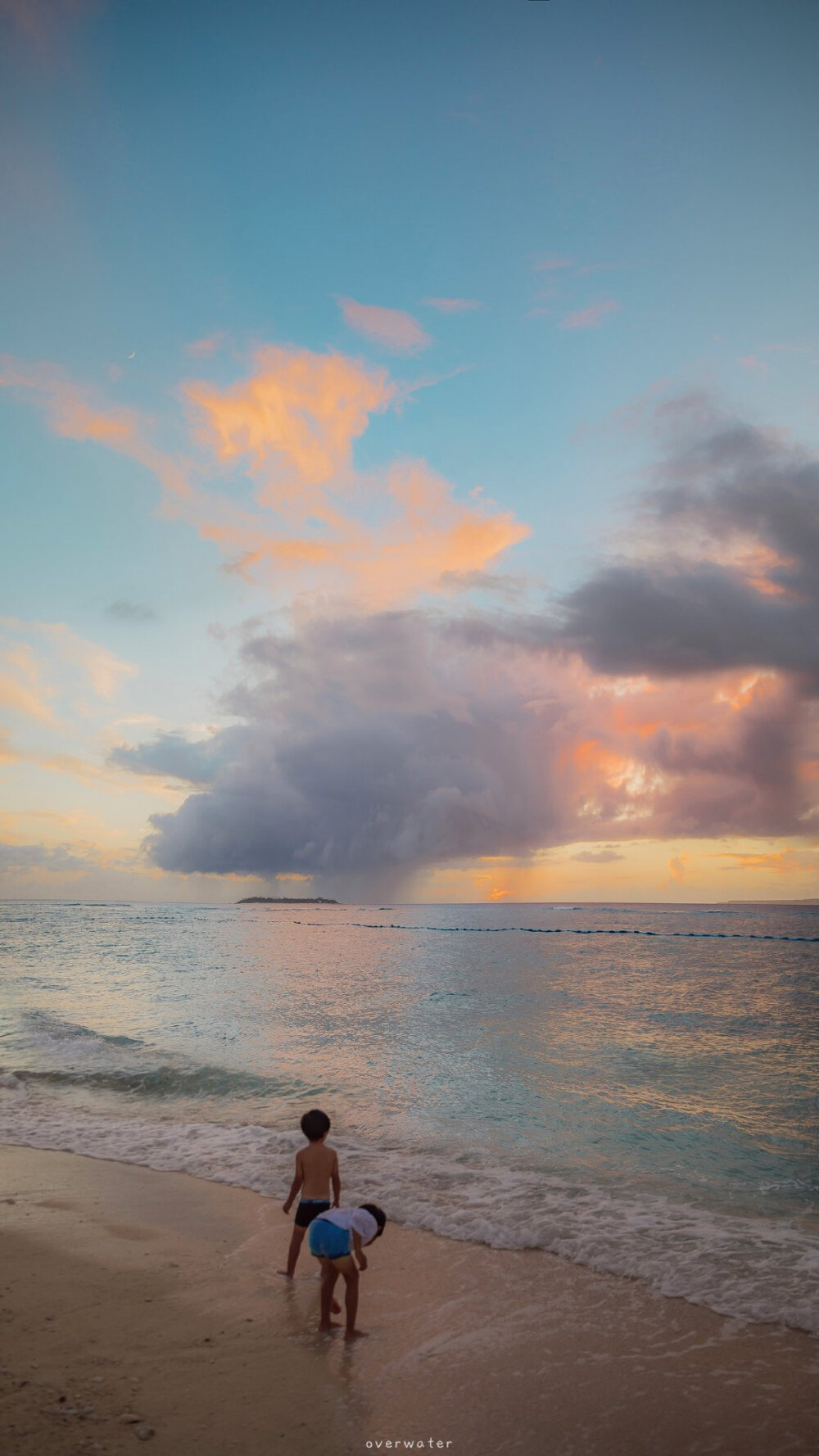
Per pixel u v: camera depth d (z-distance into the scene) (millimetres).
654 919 122250
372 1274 7145
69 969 37500
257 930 83938
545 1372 5488
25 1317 6137
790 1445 4645
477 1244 7785
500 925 100625
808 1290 6691
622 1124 12086
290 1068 15797
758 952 53906
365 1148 10797
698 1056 17516
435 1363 5582
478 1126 11898
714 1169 10031
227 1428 4688
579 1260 7367
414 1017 22922
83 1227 8148
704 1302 6523
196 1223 8273
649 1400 5141
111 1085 14523
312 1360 5590
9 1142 11172
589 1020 22609
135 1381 5199
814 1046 18750
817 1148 10891
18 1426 4516
